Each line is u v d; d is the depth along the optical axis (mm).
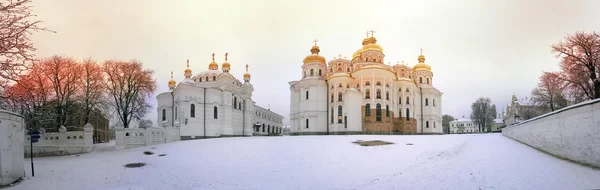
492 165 15312
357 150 25344
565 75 37906
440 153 22312
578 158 14391
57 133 32125
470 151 22281
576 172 12430
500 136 37438
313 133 60500
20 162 14789
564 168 13414
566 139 15773
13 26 11195
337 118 58906
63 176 16453
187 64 67625
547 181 11258
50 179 15305
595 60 31844
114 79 43688
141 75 44594
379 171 16047
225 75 59344
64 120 40188
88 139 30828
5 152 13086
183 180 15547
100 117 56344
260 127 83750
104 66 43281
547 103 51719
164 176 16844
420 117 69438
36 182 14297
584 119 13781
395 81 64812
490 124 100938
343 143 31391
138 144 33312
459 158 18922
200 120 48469
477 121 97750
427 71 74625
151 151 29141
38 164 21609
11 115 13656
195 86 48719
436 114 70750
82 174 17375
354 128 57125
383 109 58406
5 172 13055
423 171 15336
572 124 15039
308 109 61562
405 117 63344
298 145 30547
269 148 28500
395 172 15562
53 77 38781
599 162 12602
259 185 13781
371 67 59469
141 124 65000
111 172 18266
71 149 29516
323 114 61562
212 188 13562
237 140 37969
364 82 59656
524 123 25172
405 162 18703
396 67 74125
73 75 40594
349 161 19984
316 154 23734
